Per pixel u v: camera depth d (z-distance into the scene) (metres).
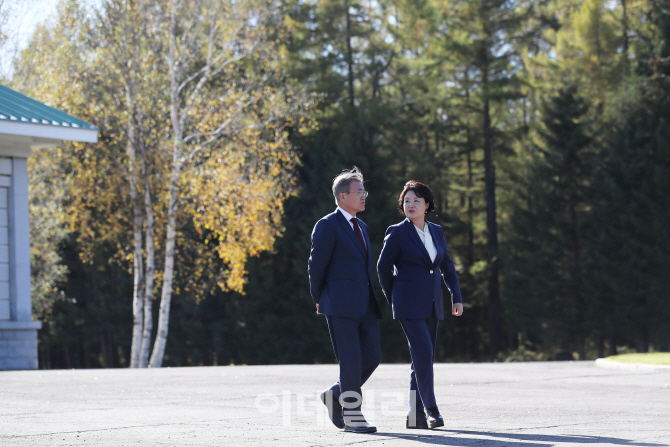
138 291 32.12
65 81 30.14
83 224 32.75
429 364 7.45
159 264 36.84
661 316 42.62
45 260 34.28
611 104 46.75
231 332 52.66
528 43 51.34
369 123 48.28
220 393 11.15
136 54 30.16
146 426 7.48
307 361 49.44
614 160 45.22
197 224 30.14
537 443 6.39
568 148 47.69
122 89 31.00
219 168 29.75
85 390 11.60
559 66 51.06
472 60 49.62
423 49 49.72
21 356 19.94
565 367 19.03
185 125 33.19
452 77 52.03
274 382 13.37
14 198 20.27
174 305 55.78
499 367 18.89
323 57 47.81
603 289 44.50
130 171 31.06
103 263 57.34
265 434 6.96
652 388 12.51
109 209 32.91
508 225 57.88
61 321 59.34
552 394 11.38
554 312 47.00
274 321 49.34
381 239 45.62
